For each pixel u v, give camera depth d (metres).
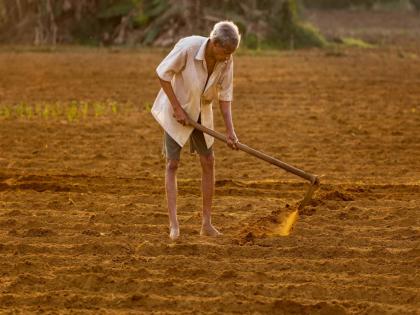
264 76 35.56
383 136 21.09
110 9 58.00
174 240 12.20
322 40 56.69
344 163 17.84
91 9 58.28
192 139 12.27
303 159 18.22
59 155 18.73
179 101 12.02
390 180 16.20
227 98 12.16
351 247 11.92
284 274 10.73
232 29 11.65
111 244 11.88
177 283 10.40
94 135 21.16
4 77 35.06
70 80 34.09
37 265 11.03
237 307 9.69
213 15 55.38
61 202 14.25
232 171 16.95
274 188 15.54
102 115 24.61
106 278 10.47
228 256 11.59
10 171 17.08
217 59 11.77
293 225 12.57
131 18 56.84
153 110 12.35
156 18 56.34
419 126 22.58
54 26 58.00
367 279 10.56
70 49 52.44
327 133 21.44
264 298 9.95
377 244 12.05
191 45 11.77
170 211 12.30
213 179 12.41
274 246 11.95
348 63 42.66
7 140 20.47
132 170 17.16
